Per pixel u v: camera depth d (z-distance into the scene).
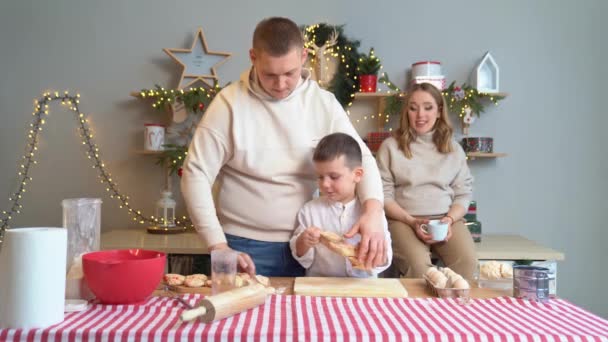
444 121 2.42
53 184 2.96
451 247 2.22
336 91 2.80
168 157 2.81
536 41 2.94
